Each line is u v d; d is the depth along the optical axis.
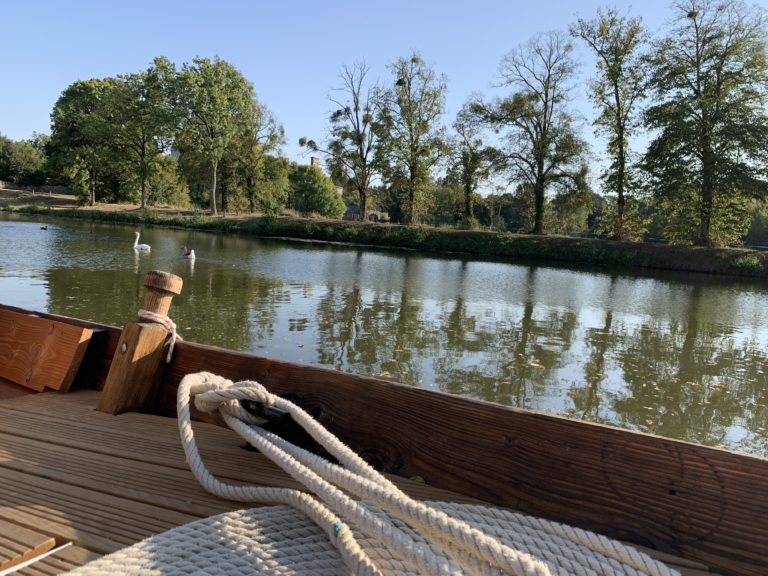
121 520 1.41
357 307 11.16
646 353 8.75
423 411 1.71
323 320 9.56
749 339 10.31
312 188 73.62
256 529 1.28
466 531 1.02
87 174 51.28
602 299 15.31
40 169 67.44
